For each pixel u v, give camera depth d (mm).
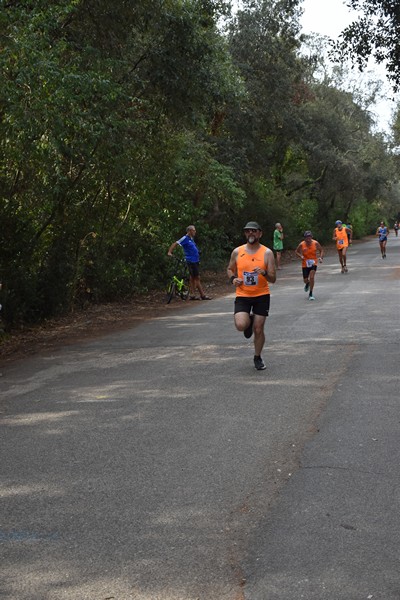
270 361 9250
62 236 15703
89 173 16016
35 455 5672
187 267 19625
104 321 14883
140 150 17906
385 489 4672
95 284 17828
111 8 15039
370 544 3869
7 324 13492
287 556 3768
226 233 36156
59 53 12461
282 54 32969
